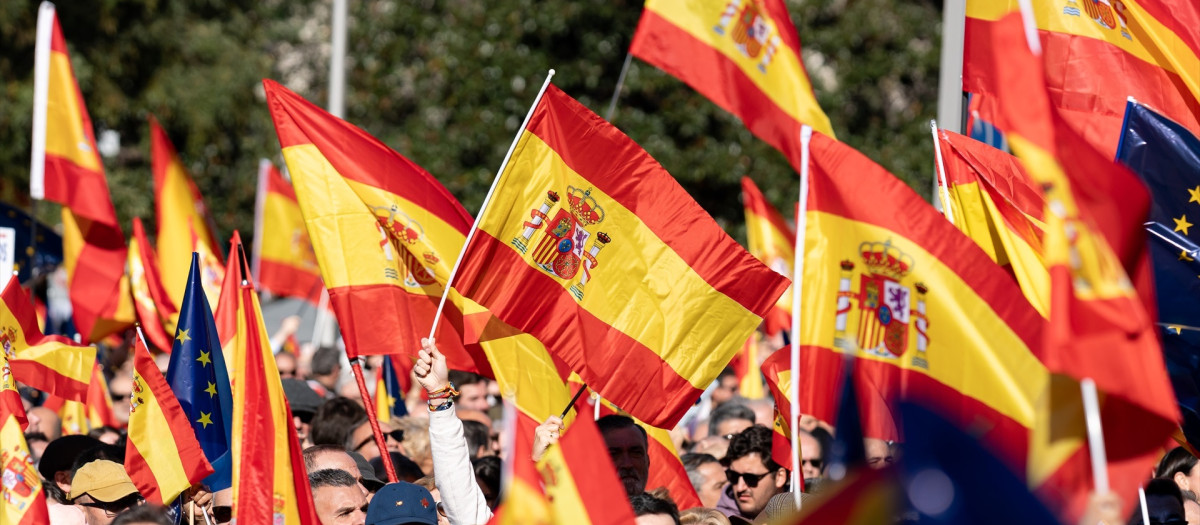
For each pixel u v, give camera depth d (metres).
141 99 88.56
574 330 19.69
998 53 12.92
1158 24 21.39
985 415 15.70
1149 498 19.69
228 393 20.91
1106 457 13.59
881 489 7.94
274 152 90.75
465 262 19.53
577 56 73.88
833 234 16.28
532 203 19.73
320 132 22.20
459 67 73.75
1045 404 13.77
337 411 25.98
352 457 21.47
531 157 19.75
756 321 19.53
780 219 40.09
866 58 76.62
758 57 25.91
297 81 107.06
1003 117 13.01
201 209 34.31
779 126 25.89
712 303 19.55
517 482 12.19
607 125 19.72
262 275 44.66
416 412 32.19
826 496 8.08
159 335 32.25
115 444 22.83
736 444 23.05
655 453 23.48
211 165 92.56
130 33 87.44
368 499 20.02
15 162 83.50
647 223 19.69
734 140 73.94
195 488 20.34
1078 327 12.85
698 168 72.19
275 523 17.39
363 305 21.86
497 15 73.44
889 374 15.95
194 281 20.80
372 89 76.69
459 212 22.48
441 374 18.77
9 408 19.59
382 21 76.50
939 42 77.44
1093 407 12.89
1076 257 12.84
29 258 34.59
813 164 16.36
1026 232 18.91
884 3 77.81
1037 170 12.70
